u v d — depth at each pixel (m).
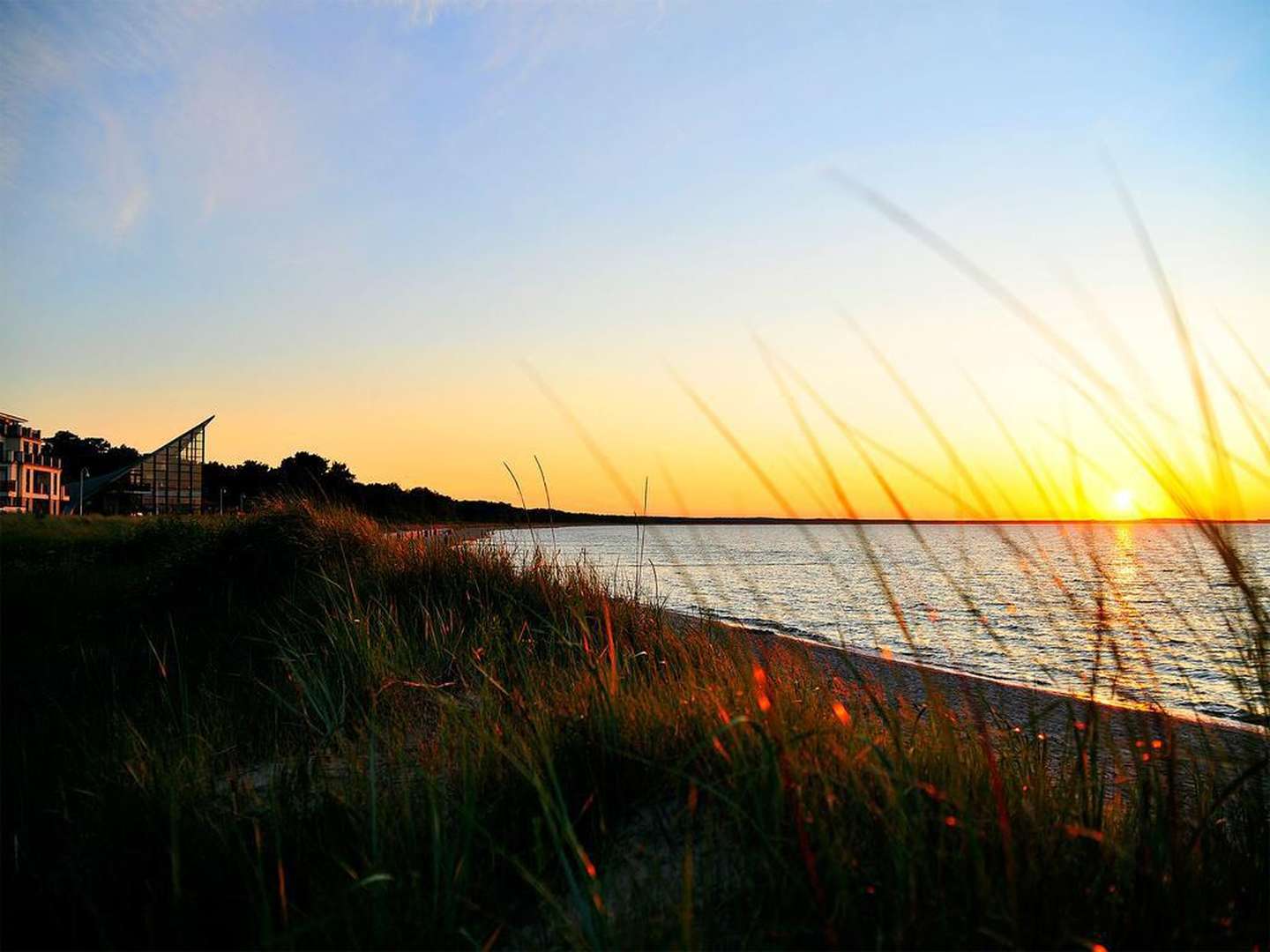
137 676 6.21
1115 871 2.54
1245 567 2.79
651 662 5.23
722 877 2.61
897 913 2.25
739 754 2.90
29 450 61.62
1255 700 2.89
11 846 3.21
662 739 3.38
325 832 3.06
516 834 2.96
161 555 12.35
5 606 8.77
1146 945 2.27
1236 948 2.31
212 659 6.48
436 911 2.45
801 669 5.16
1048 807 2.83
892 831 2.46
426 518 11.93
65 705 5.31
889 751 3.08
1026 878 2.34
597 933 2.26
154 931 2.54
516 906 2.67
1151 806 3.09
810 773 2.83
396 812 3.07
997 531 3.13
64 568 12.38
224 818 3.17
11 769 3.94
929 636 11.69
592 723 3.58
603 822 2.86
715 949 2.29
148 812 3.25
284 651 5.99
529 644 6.20
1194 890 2.49
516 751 3.39
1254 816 2.96
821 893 2.25
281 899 2.53
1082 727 3.41
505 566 9.32
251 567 10.01
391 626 6.74
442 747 3.70
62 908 2.74
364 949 2.35
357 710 4.79
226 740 4.52
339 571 9.59
